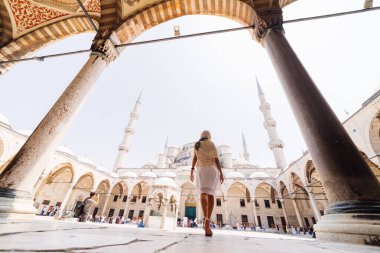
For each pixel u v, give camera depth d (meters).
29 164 3.64
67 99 4.52
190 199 29.98
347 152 2.71
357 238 2.02
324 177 2.73
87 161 24.70
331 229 2.30
